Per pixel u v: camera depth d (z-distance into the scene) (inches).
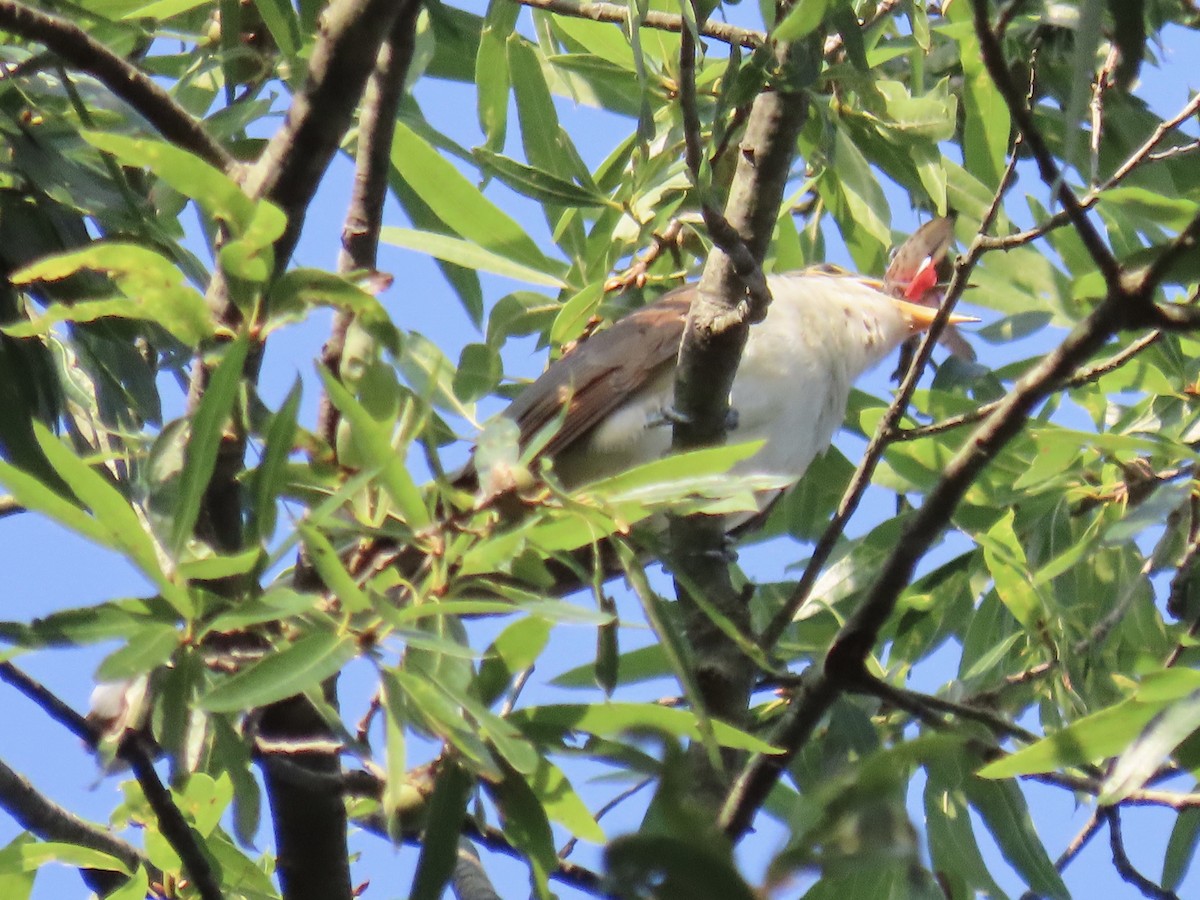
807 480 411.5
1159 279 220.7
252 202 191.5
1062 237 371.2
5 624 190.9
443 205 350.3
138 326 250.5
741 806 253.8
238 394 209.6
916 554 251.1
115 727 223.5
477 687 208.2
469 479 279.0
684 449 306.0
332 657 187.8
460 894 300.7
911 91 383.6
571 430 374.3
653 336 376.2
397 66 306.2
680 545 310.2
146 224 251.9
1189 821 304.8
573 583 319.9
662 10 337.1
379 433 193.6
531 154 370.3
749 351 392.2
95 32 302.5
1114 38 227.5
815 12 237.1
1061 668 295.7
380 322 208.5
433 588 199.0
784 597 362.0
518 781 222.2
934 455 349.1
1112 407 353.4
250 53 327.0
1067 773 269.7
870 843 159.8
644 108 262.4
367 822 303.0
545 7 341.7
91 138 185.5
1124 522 279.0
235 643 208.8
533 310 369.4
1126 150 367.2
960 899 335.3
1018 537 345.4
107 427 258.2
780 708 338.0
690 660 218.5
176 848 219.6
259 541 199.2
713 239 252.2
